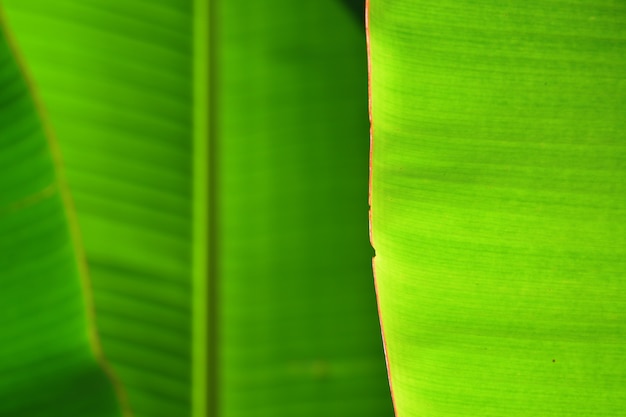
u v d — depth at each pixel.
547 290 1.07
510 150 1.07
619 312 1.07
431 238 1.07
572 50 1.07
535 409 1.07
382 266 1.07
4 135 1.20
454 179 1.07
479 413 1.07
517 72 1.07
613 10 1.07
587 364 1.07
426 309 1.07
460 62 1.07
